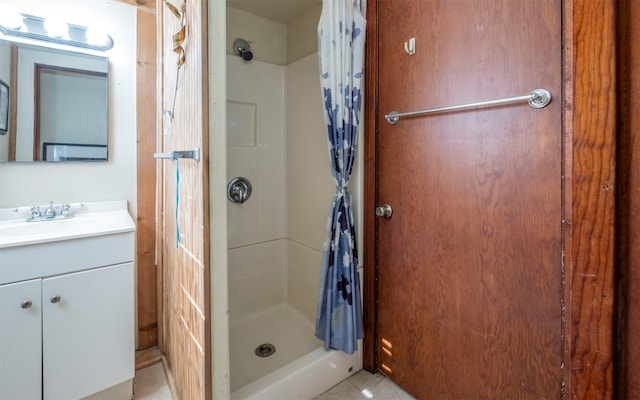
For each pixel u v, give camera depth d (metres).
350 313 1.52
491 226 1.15
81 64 1.62
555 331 1.00
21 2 1.46
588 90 0.47
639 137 0.43
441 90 1.27
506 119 1.08
